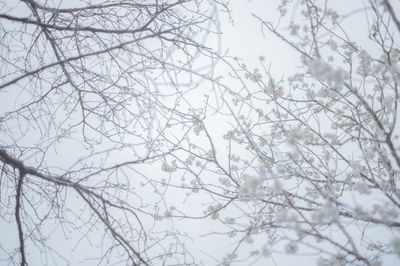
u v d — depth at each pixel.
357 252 2.08
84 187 2.90
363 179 2.95
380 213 2.11
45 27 2.93
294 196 2.96
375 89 3.07
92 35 3.02
